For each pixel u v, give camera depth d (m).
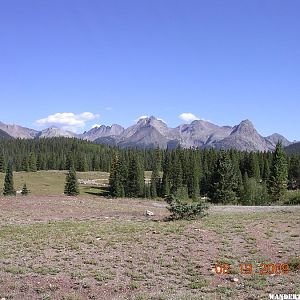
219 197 74.69
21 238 26.58
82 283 17.48
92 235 27.31
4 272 19.05
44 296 15.99
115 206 51.84
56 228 30.50
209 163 132.62
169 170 109.56
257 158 128.25
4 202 49.12
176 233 27.44
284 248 22.73
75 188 94.94
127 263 20.66
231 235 26.52
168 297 15.39
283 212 39.34
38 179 147.62
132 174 105.88
